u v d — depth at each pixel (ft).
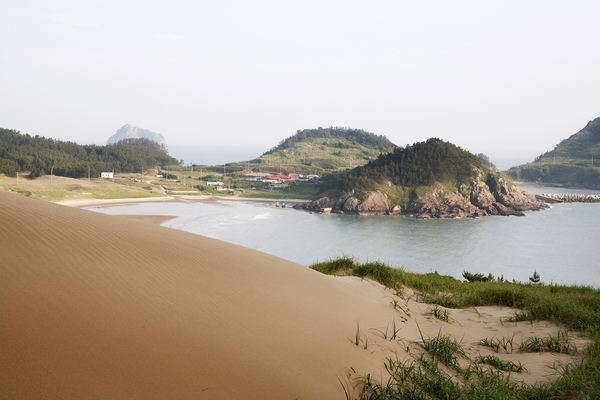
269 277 24.21
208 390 11.22
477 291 39.81
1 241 15.02
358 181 540.11
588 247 326.44
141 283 15.92
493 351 23.62
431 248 306.55
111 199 505.25
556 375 19.26
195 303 16.17
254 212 464.24
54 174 623.77
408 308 31.27
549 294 41.04
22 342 10.27
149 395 10.19
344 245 305.32
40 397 8.89
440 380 16.57
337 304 24.38
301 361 14.93
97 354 10.93
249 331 15.69
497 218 494.59
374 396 14.30
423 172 559.79
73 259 15.60
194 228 338.95
